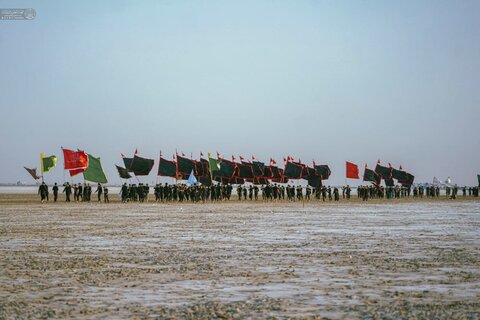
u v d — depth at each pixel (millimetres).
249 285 17891
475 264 22469
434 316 13586
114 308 14641
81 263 22844
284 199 114062
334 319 13430
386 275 19766
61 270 20969
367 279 18953
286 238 33750
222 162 103750
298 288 17375
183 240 32438
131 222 47062
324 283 18219
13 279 18984
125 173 94188
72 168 90875
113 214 58562
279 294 16469
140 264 22578
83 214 58500
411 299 15672
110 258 24422
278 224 45344
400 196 139625
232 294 16469
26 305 14945
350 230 39719
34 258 24453
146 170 93750
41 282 18406
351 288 17359
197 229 40188
